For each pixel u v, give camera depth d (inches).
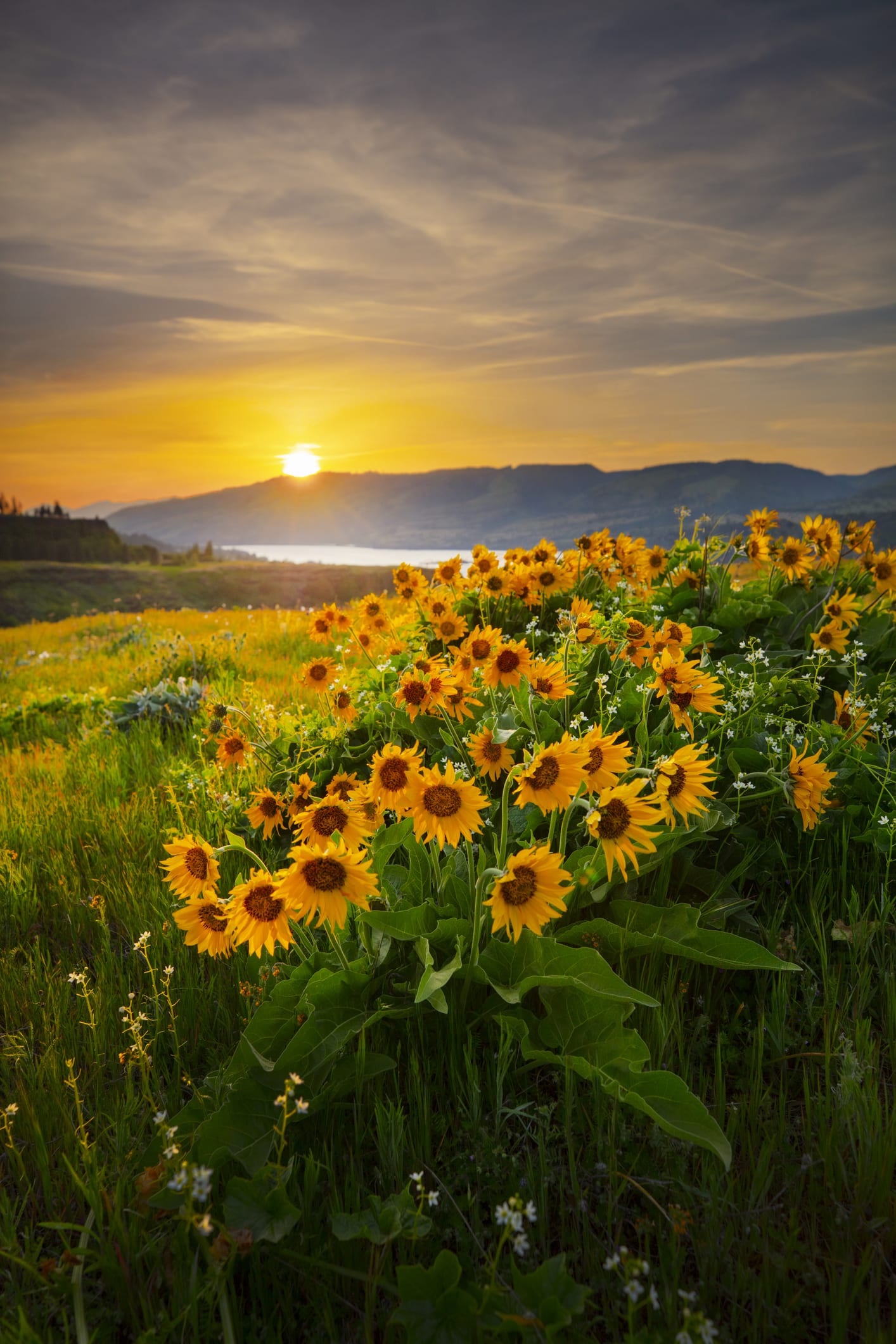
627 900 33.4
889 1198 24.0
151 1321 22.0
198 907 29.2
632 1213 24.4
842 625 52.2
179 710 86.5
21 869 49.6
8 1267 24.1
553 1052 28.4
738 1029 31.3
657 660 39.8
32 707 103.0
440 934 30.7
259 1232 22.3
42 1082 30.6
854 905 35.0
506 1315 19.1
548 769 26.6
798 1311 21.4
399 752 28.3
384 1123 26.4
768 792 37.5
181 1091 30.6
